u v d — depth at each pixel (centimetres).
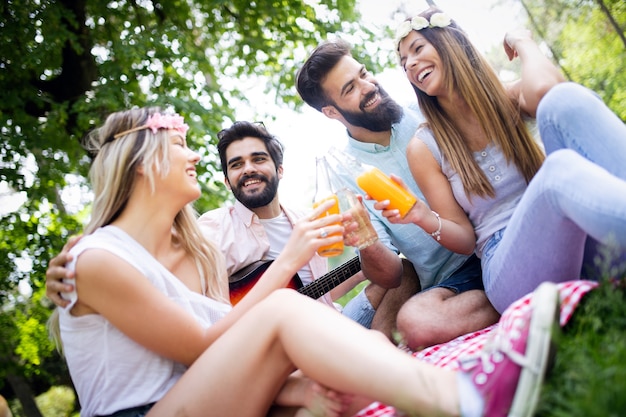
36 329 795
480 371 139
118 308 180
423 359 219
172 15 816
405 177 306
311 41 814
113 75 692
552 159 174
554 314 137
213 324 199
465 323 240
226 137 325
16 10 663
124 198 204
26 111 722
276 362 167
